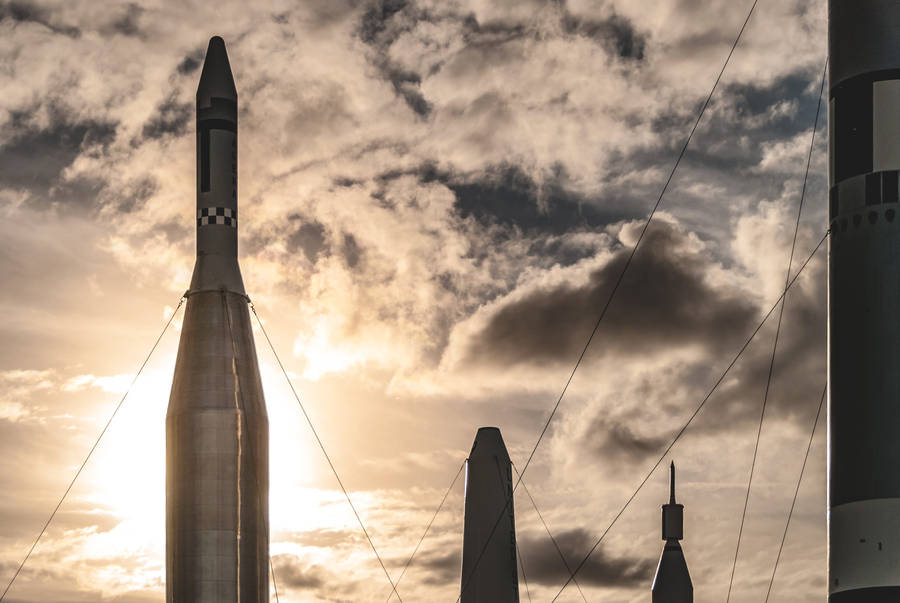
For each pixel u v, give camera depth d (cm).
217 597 4941
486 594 4847
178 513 5003
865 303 3188
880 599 3047
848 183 3253
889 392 3131
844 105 3284
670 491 5938
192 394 5028
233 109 5303
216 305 5125
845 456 3170
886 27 3256
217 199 5225
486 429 5041
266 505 5112
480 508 4922
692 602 5828
